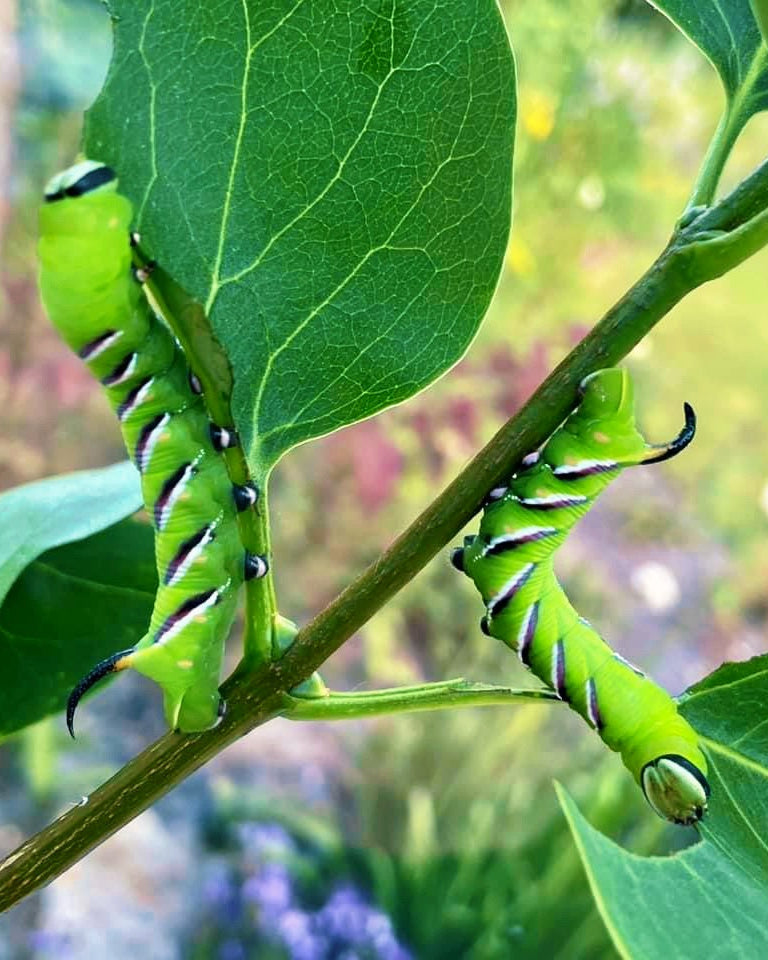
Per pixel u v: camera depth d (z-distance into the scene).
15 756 0.66
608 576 0.92
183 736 0.16
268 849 0.67
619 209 0.97
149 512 0.16
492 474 0.16
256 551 0.16
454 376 0.82
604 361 0.16
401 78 0.15
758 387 1.06
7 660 0.24
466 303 0.17
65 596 0.24
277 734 0.77
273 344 0.16
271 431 0.17
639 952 0.16
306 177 0.15
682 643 0.90
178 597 0.15
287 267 0.16
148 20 0.14
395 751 0.74
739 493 1.02
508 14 0.90
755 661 0.19
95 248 0.13
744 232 0.15
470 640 0.80
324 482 0.78
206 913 0.64
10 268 0.71
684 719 0.19
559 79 0.93
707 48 0.17
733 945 0.17
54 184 0.13
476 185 0.16
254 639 0.16
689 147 1.01
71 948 0.58
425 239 0.16
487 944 0.63
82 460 0.72
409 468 0.80
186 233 0.15
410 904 0.67
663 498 1.02
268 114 0.15
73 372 0.70
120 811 0.16
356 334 0.17
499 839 0.69
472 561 0.19
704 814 0.18
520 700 0.17
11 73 0.70
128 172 0.14
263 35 0.14
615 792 0.65
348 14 0.15
